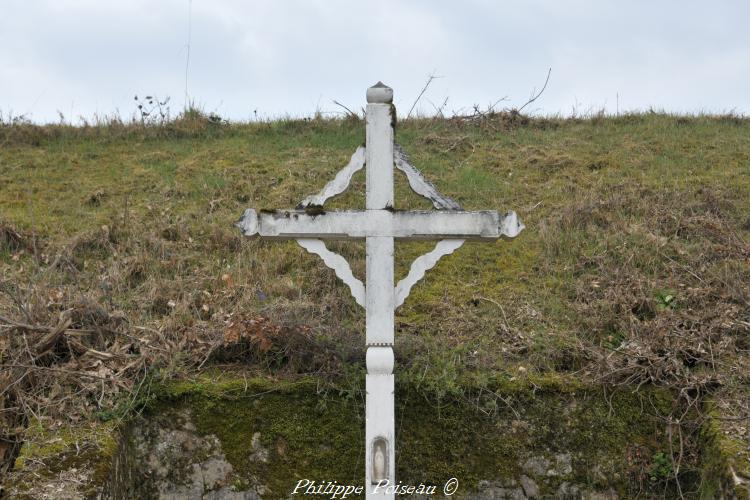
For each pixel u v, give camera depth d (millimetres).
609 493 5871
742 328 6551
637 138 10695
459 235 5418
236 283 7496
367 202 5453
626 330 6715
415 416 6031
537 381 6094
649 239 7977
